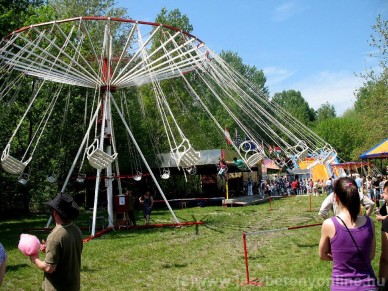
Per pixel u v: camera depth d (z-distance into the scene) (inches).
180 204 1122.7
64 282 153.5
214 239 504.1
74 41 965.2
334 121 2588.6
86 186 1125.7
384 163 1688.0
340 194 140.6
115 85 647.8
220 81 611.5
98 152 526.3
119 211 655.8
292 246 424.5
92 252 446.3
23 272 358.3
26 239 151.6
